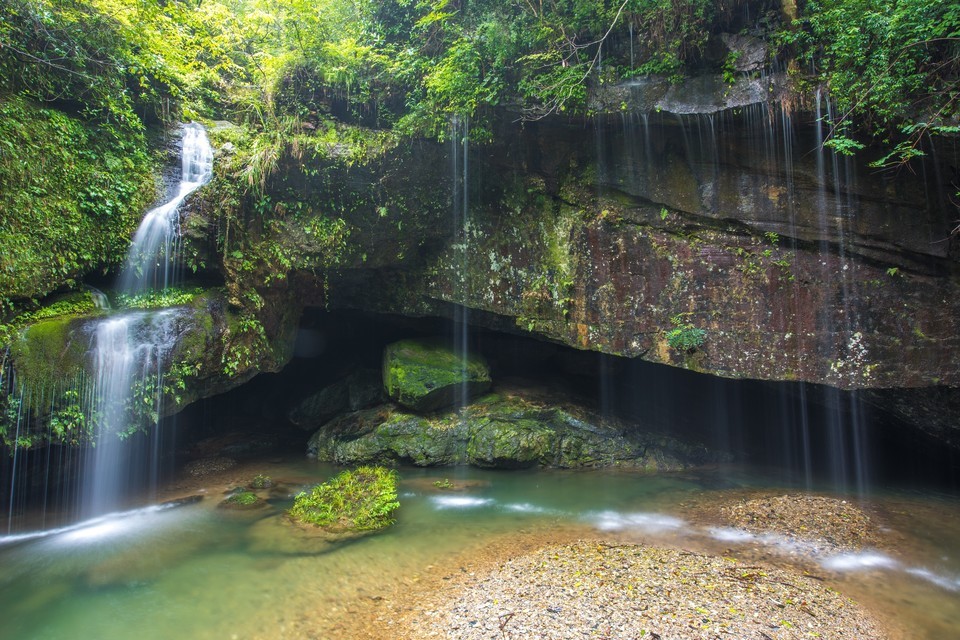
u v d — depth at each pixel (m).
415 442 11.74
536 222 11.33
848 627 5.44
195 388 9.52
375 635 5.35
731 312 10.20
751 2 9.25
